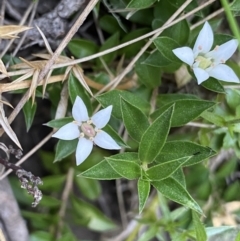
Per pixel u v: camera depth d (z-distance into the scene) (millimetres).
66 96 258
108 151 286
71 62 250
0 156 261
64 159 287
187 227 281
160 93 280
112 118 271
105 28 273
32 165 294
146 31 267
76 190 302
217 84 250
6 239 276
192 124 268
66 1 259
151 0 249
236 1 250
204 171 288
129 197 302
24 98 248
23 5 272
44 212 292
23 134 291
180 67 270
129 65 260
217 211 292
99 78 268
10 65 260
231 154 292
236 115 262
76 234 303
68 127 242
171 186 239
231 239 280
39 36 266
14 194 281
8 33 244
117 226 297
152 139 238
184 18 254
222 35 254
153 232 277
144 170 239
